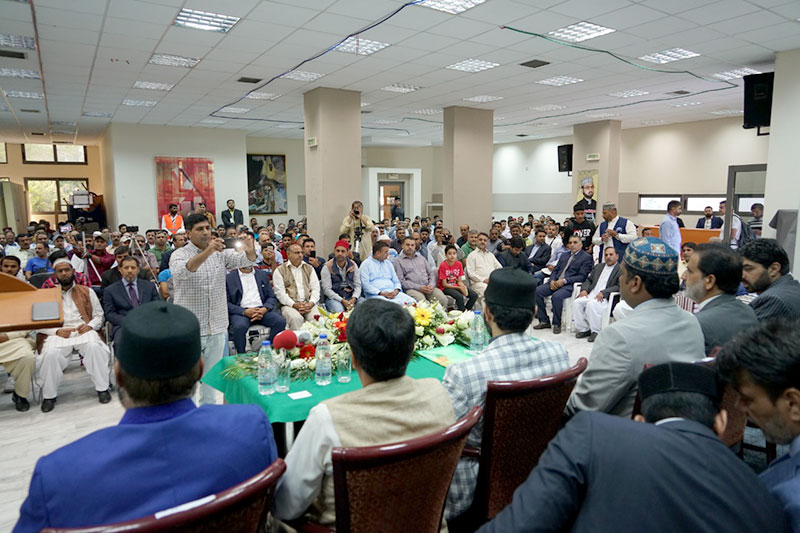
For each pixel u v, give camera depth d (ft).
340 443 4.36
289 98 30.12
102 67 22.74
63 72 23.62
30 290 4.70
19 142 52.21
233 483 3.70
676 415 3.20
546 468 2.97
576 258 20.31
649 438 2.88
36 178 55.47
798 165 20.44
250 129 44.11
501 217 59.06
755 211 23.16
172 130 41.83
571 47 20.40
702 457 2.82
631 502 2.69
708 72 24.79
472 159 34.19
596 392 5.74
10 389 14.10
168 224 39.37
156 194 41.55
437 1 15.70
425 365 8.52
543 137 52.16
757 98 21.80
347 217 26.08
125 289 14.83
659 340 5.60
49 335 13.44
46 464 3.28
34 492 3.22
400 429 4.55
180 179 42.32
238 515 3.32
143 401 3.61
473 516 5.80
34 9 15.64
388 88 27.81
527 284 5.88
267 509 3.64
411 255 20.34
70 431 11.64
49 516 3.20
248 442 3.84
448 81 26.09
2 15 16.15
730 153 39.24
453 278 20.83
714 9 16.15
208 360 11.89
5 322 4.17
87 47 19.66
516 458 5.56
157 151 41.42
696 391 3.25
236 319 15.43
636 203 45.47
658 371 3.38
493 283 5.99
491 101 31.81
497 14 16.61
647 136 44.68
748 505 2.72
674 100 32.07
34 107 32.81
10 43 19.35
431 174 61.31
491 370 5.74
